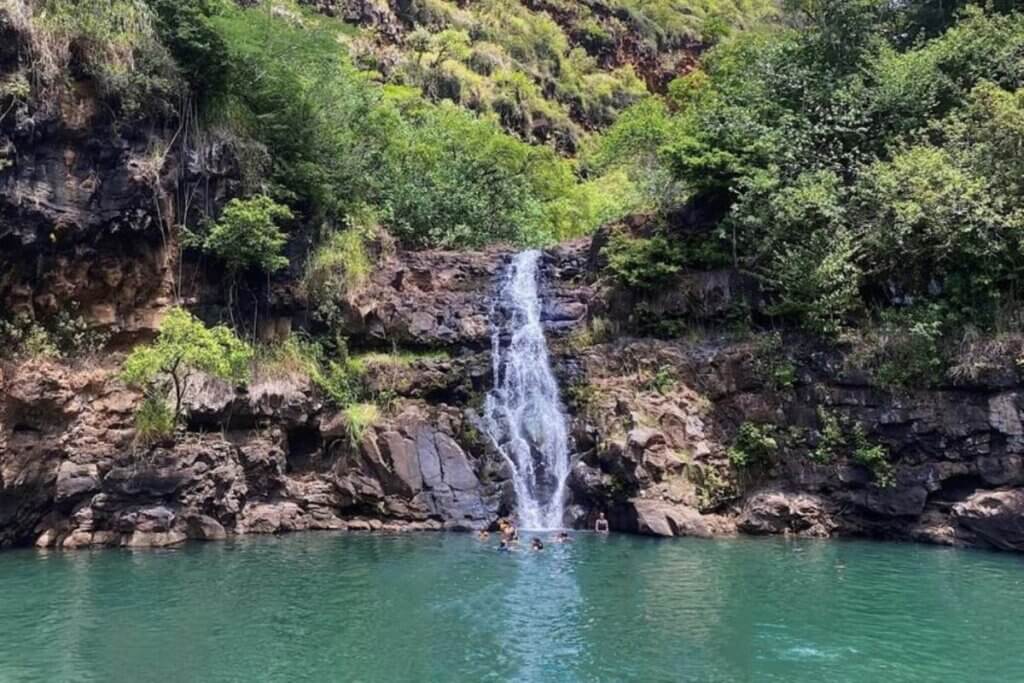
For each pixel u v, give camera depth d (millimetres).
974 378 23125
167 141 26750
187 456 23578
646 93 77375
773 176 27234
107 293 25750
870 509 23609
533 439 27203
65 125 24250
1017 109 24547
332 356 29547
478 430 27422
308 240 30531
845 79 30062
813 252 25734
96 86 24953
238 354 24047
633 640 13922
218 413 25031
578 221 46094
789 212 25812
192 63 27359
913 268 25562
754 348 26422
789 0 35156
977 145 25062
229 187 28297
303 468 26828
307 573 18750
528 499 26422
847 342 25391
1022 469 22219
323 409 27406
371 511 25719
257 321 29031
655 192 32406
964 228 23781
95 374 24328
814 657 13086
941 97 28703
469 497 25703
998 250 23844
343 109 35812
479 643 13789
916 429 23656
